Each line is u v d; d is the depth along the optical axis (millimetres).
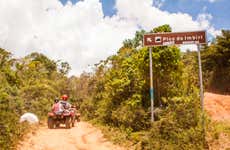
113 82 17562
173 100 13664
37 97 25594
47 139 13320
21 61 30953
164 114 13406
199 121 11039
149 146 10438
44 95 26594
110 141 12867
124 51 20859
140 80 16141
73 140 13391
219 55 37781
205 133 10367
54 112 17875
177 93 15570
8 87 19438
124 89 17109
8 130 11344
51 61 50656
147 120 14109
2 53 24141
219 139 10188
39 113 22859
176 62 15164
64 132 15961
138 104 15258
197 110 11648
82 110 28484
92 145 12281
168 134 10812
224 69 38156
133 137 12398
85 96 36594
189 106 11977
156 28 15406
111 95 18344
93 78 32156
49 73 45125
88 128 17875
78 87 41094
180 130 10797
